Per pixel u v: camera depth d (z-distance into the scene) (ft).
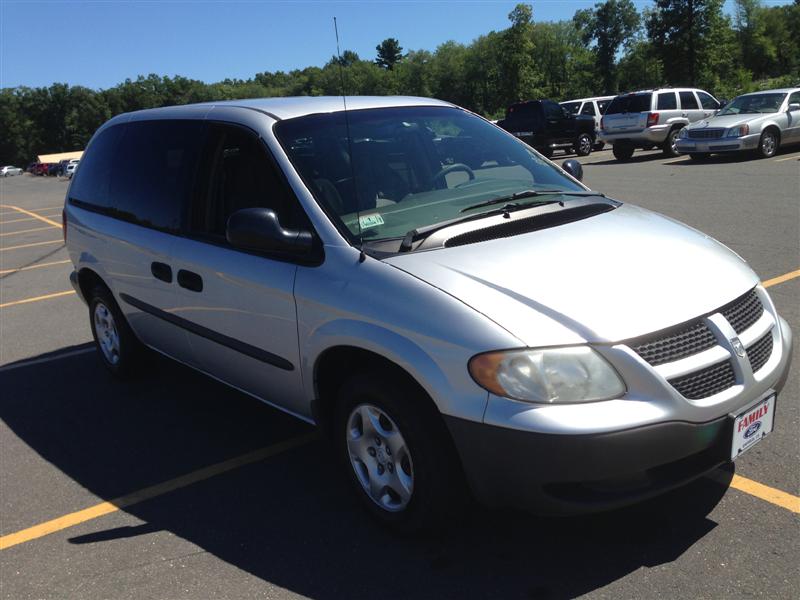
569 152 87.20
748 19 291.99
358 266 9.92
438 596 8.91
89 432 14.96
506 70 216.33
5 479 13.24
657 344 8.52
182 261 13.01
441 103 14.26
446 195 11.88
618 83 291.17
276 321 11.05
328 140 11.92
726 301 9.30
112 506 11.94
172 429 14.74
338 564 9.75
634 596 8.54
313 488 11.86
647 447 8.18
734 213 31.42
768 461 11.23
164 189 13.98
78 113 417.90
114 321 16.75
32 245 46.24
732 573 8.76
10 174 327.47
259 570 9.80
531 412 8.14
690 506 10.21
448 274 9.29
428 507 9.34
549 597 8.69
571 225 10.79
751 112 55.47
